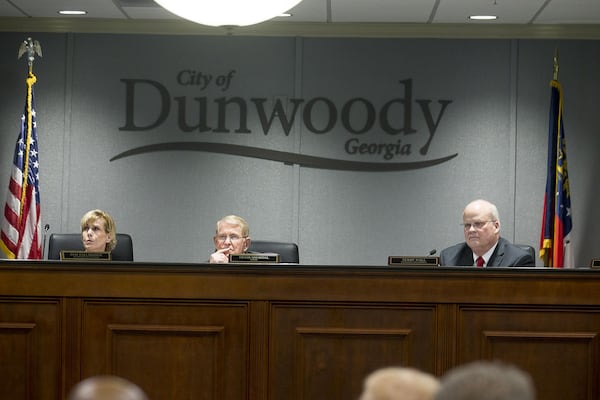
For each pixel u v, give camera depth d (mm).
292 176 8453
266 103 8469
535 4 7574
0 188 8367
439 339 4512
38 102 8430
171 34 8469
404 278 4523
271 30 8430
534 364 4504
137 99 8461
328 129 8445
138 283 4535
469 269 4512
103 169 8445
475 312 4512
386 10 7855
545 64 8391
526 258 5758
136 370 4539
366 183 8445
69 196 8422
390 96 8453
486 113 8398
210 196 8453
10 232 7609
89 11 8086
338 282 4527
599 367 4488
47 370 4539
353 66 8445
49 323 4543
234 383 4539
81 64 8445
